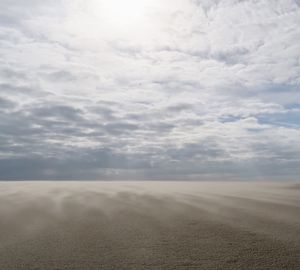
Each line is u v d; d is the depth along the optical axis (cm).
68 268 346
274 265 346
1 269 347
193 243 428
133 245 423
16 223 556
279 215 605
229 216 600
